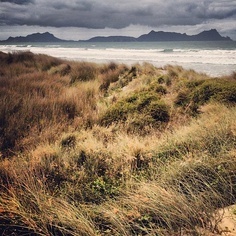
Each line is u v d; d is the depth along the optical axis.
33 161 3.47
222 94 6.12
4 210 2.46
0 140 4.66
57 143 4.37
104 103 7.13
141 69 11.27
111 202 2.69
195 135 4.11
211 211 2.33
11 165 3.41
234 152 3.14
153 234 2.16
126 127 5.21
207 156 3.27
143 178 3.11
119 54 39.69
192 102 6.25
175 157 3.52
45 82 8.87
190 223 2.20
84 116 5.88
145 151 3.80
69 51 54.09
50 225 2.43
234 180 2.79
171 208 2.35
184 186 2.71
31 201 2.69
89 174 3.38
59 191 2.93
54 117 5.62
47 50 60.19
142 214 2.45
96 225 2.45
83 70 12.60
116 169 3.45
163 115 5.80
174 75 10.12
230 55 32.97
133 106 6.09
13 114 5.66
